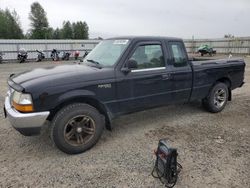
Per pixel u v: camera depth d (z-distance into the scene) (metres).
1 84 9.37
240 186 2.88
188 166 3.28
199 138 4.18
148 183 2.92
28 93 3.19
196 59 5.83
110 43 4.53
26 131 3.28
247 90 8.14
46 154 3.63
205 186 2.87
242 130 4.56
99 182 2.95
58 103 3.34
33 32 88.06
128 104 4.08
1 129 4.54
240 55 29.42
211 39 35.09
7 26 77.94
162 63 4.45
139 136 4.25
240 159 3.48
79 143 3.60
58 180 2.99
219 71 5.38
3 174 3.11
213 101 5.41
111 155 3.59
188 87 4.87
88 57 4.70
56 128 3.41
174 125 4.78
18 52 23.47
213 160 3.45
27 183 2.93
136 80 4.07
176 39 4.72
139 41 4.16
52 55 24.95
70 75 3.54
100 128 3.79
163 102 4.57
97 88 3.67
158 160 3.07
